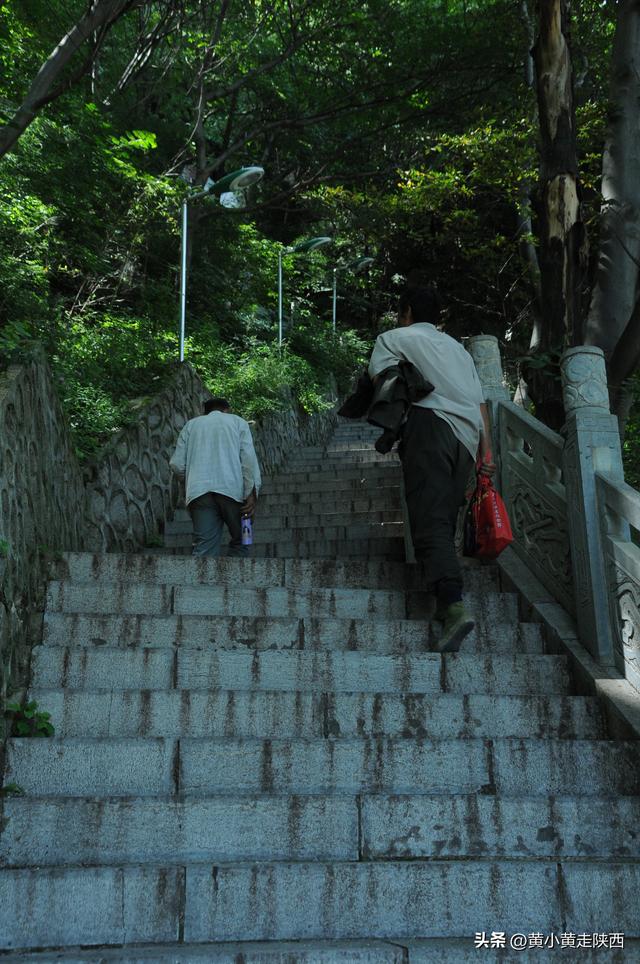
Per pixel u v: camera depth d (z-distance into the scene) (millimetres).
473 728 3324
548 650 4047
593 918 2494
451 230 13469
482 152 11828
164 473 8453
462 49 15312
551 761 3068
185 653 3568
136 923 2365
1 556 3496
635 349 6539
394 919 2459
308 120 17234
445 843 2738
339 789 2973
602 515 3803
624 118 7496
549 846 2770
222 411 6328
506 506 4977
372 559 6359
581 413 3984
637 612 3479
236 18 15703
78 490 6184
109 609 4211
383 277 24297
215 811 2689
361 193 14328
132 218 11953
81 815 2641
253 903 2430
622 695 3402
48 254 10102
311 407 17656
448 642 3662
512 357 17953
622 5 7660
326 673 3605
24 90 9953
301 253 22016
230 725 3232
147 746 2949
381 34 15797
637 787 3070
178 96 15883
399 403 3787
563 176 6680
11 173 10219
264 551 6359
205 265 15797
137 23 13438
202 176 15844
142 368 9492
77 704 3225
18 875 2361
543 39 6758
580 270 6629
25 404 4598
